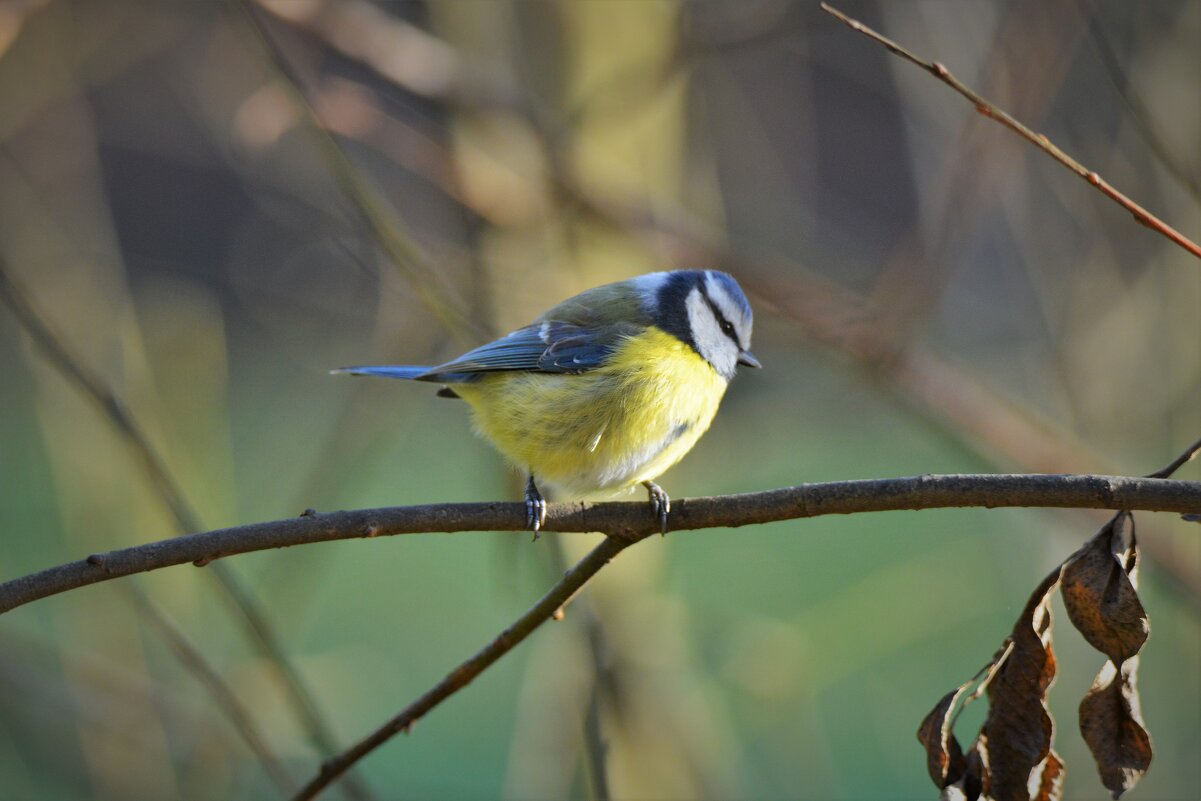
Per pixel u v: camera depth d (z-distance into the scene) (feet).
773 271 31.45
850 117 50.47
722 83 38.04
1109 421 31.30
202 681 25.72
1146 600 34.88
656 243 30.42
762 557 53.42
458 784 43.70
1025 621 15.80
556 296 31.86
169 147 41.09
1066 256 31.94
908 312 29.71
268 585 33.14
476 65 31.71
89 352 33.19
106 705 31.22
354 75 32.48
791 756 33.99
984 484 16.93
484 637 50.88
